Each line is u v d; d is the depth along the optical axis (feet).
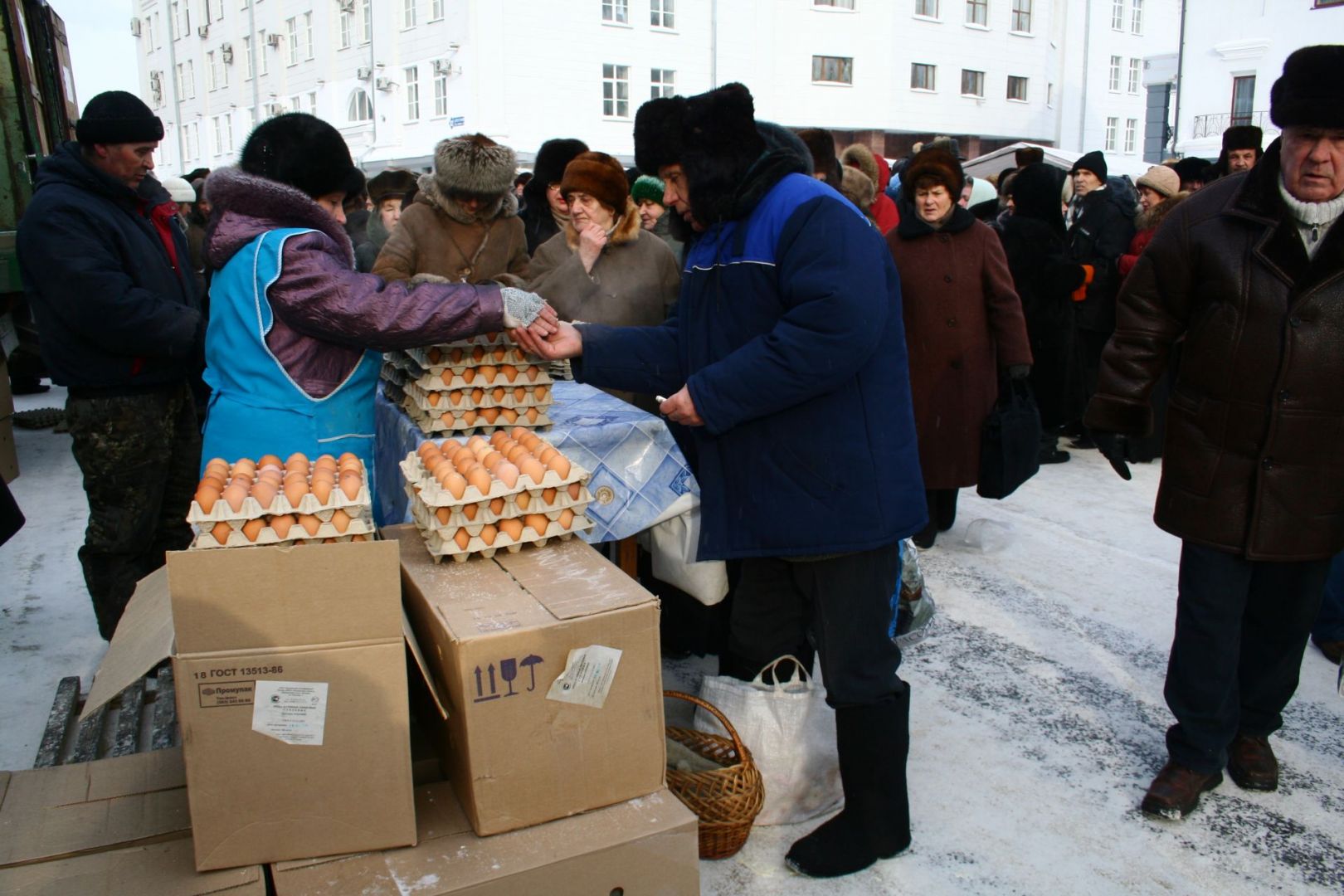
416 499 6.95
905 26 92.38
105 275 9.53
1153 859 7.61
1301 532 7.57
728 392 6.49
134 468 10.35
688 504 8.86
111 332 9.61
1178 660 8.12
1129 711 9.93
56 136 24.38
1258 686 8.44
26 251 9.61
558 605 6.00
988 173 42.93
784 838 7.75
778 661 8.02
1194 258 7.75
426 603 6.09
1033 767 8.91
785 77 87.76
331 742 5.53
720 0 81.46
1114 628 11.89
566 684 5.82
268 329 6.94
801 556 6.90
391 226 17.99
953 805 8.31
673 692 7.95
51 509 17.02
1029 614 12.32
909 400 7.14
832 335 6.26
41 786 6.33
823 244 6.41
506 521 6.80
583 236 10.98
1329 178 6.92
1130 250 19.49
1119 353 8.30
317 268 6.77
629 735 6.10
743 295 6.86
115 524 10.48
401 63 78.74
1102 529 15.61
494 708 5.65
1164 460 8.19
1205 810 8.27
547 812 5.92
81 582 13.56
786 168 6.79
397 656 5.54
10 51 17.87
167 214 11.07
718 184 6.75
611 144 77.66
